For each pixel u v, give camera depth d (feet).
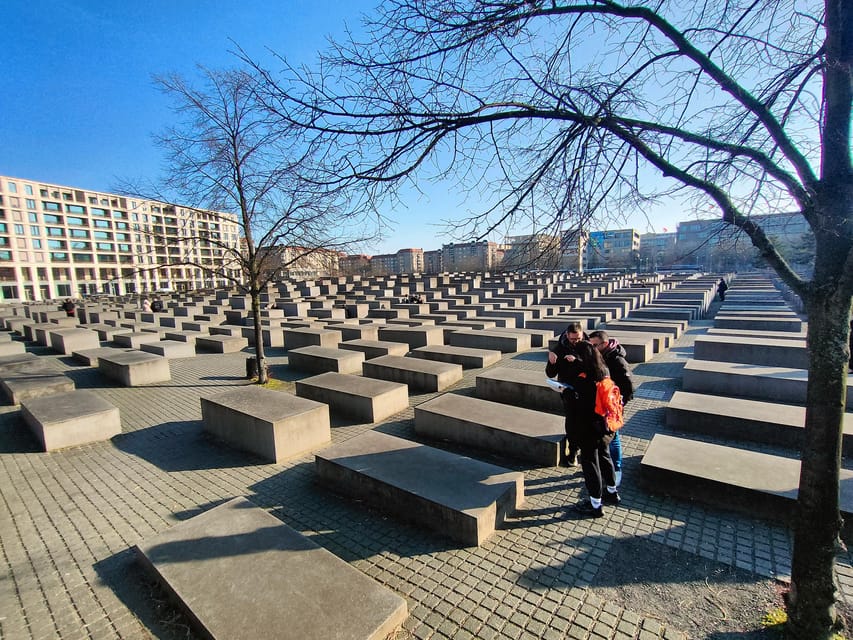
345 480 18.10
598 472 15.78
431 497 15.52
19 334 76.38
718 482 15.99
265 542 13.44
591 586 12.53
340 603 11.00
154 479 20.51
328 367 40.68
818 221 8.73
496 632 11.07
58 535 16.06
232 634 10.11
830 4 8.52
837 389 8.82
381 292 119.24
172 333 61.11
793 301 95.81
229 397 26.27
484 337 49.29
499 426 21.83
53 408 26.13
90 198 298.15
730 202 9.42
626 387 17.43
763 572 12.76
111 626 11.56
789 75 10.08
